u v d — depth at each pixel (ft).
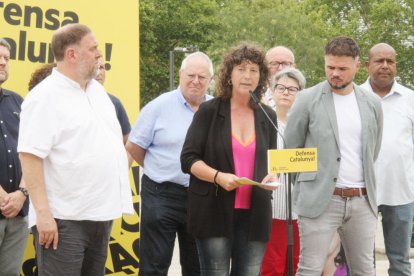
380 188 22.43
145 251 20.40
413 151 22.75
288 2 138.92
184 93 20.48
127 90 23.41
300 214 18.25
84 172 15.24
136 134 20.62
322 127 18.08
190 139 16.17
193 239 20.44
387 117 22.56
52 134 15.06
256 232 15.88
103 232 15.80
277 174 17.03
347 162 18.01
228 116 16.14
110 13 23.13
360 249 18.28
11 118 19.22
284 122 21.48
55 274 15.25
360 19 145.48
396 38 130.93
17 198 18.67
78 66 15.42
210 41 150.61
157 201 20.22
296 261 21.38
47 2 21.94
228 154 15.85
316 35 134.62
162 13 148.25
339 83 17.98
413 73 131.54
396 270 22.63
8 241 18.99
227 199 15.76
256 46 16.30
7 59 19.21
